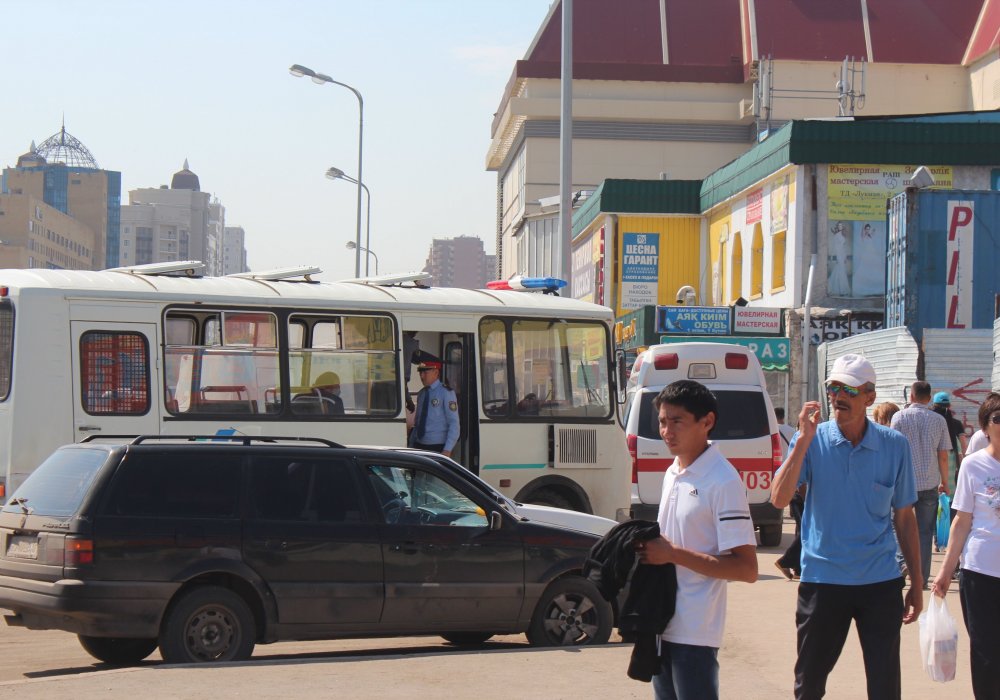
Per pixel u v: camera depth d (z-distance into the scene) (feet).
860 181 103.19
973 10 229.66
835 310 99.45
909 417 41.19
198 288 43.80
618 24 239.09
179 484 29.89
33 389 40.68
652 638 17.03
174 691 25.53
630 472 51.75
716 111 225.15
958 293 77.92
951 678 21.81
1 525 30.73
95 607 28.53
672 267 138.31
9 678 30.45
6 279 41.88
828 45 224.74
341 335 46.11
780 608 38.45
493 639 38.11
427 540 31.63
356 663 28.81
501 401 49.11
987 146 102.06
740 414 55.42
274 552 30.12
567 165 74.28
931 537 41.04
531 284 53.72
